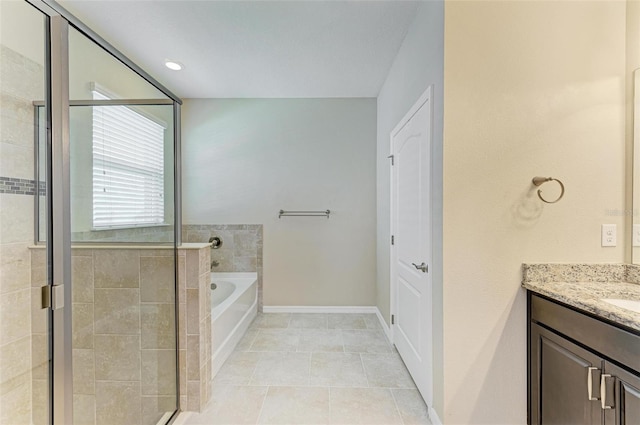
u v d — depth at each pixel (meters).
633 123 1.45
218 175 3.42
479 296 1.48
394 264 2.54
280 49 2.37
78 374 1.49
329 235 3.41
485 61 1.47
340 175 3.41
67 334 1.45
